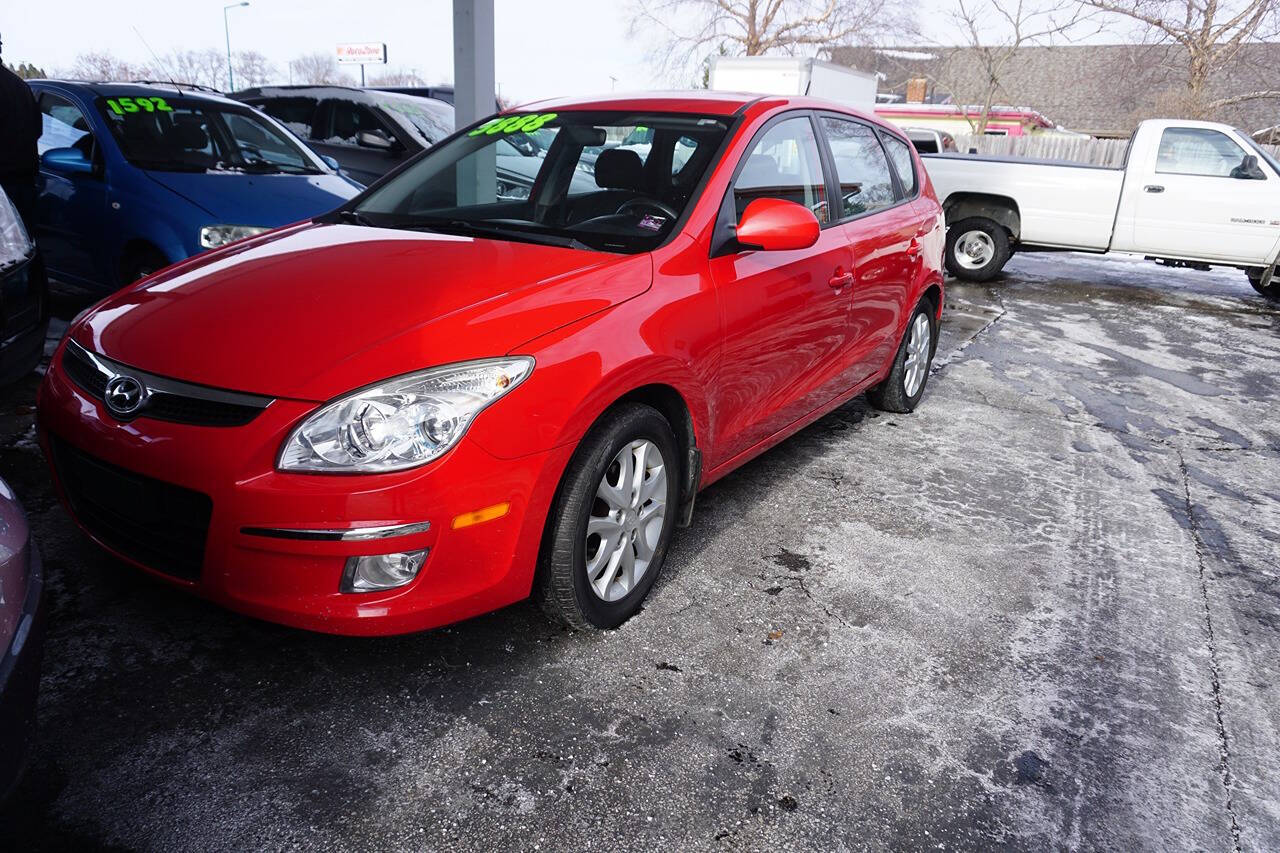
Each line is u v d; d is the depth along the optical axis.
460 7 5.73
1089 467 4.46
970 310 8.55
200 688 2.29
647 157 3.16
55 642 2.42
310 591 2.08
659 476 2.74
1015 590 3.13
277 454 2.04
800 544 3.35
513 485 2.19
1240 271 11.98
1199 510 4.00
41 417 2.50
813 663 2.60
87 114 5.16
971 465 4.35
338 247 2.83
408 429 2.05
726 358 2.92
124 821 1.87
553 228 2.98
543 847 1.89
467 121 5.96
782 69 15.08
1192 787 2.22
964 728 2.37
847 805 2.07
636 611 2.79
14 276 3.55
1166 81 28.56
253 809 1.93
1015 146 22.36
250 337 2.26
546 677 2.44
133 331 2.40
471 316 2.27
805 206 3.52
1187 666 2.75
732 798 2.06
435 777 2.06
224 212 4.81
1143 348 7.31
